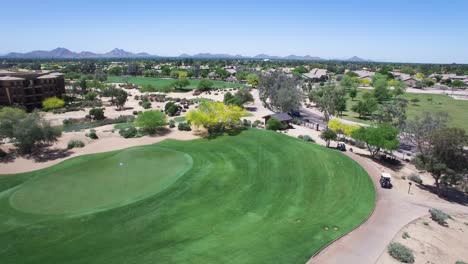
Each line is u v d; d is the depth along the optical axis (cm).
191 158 4759
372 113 9219
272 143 5397
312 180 3981
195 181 3866
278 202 3409
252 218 3050
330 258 2430
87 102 10844
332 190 3747
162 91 14138
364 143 6209
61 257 2362
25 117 5359
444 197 4003
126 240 2611
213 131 6359
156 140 6056
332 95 9194
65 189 3541
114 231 2734
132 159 4662
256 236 2712
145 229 2786
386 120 6706
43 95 10269
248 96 10412
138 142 5928
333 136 5912
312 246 2577
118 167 4291
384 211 3331
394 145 5019
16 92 9312
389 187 4041
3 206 3138
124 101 10569
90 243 2552
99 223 2834
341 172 4256
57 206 3125
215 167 4406
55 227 2747
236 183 3878
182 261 2327
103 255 2394
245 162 4609
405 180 4475
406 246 2641
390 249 2509
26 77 10038
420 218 3212
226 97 10469
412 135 5362
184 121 7994
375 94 11900
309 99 12294
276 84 10094
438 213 3212
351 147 6166
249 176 4103
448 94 14125
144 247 2511
